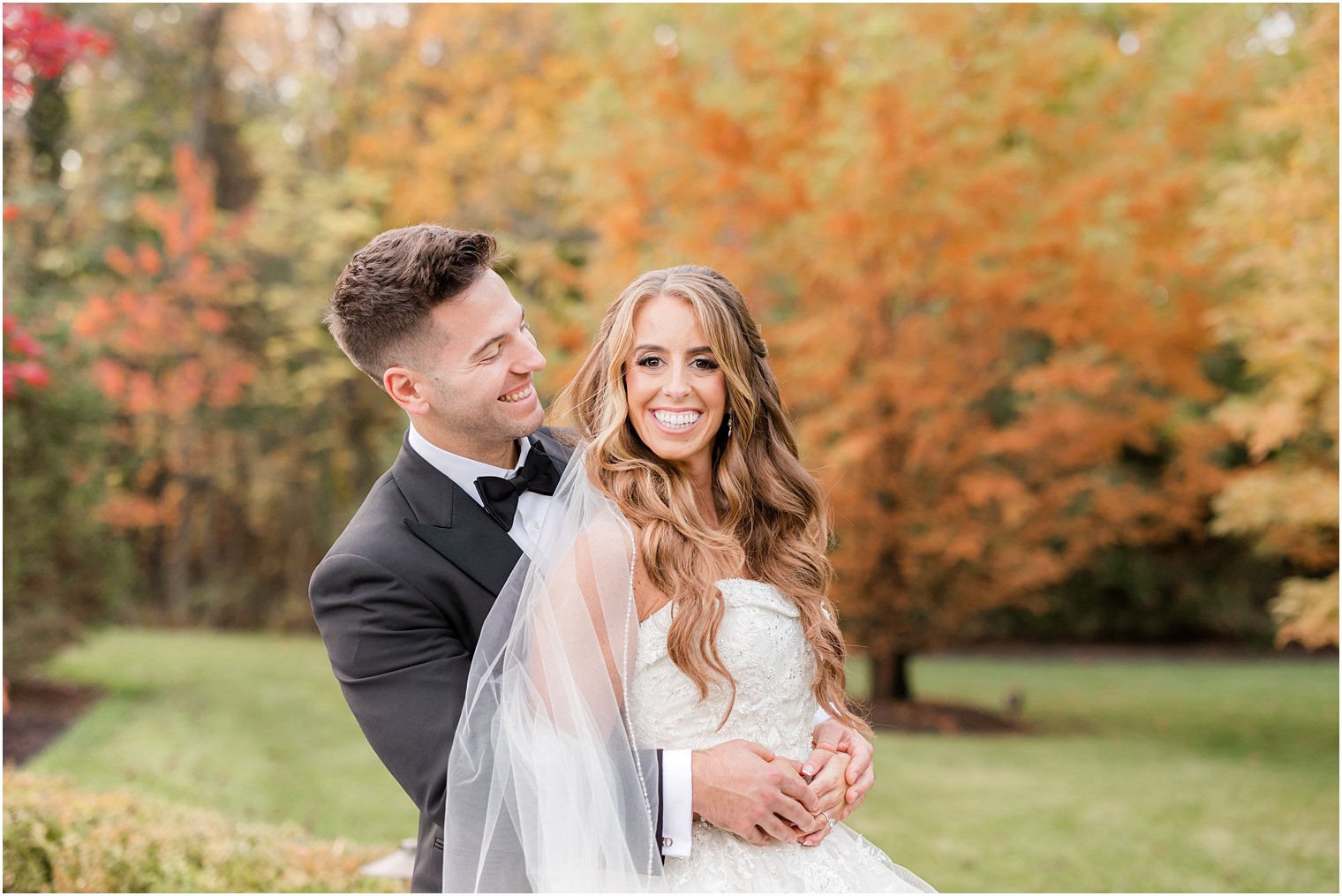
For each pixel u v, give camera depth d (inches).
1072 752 328.2
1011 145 346.0
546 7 526.9
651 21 333.4
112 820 177.3
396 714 74.6
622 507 80.4
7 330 182.4
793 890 77.3
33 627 335.0
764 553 86.1
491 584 79.4
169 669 419.2
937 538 353.7
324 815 227.9
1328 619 279.6
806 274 343.3
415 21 573.9
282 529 653.3
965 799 260.2
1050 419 350.9
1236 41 356.5
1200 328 362.0
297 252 557.3
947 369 346.3
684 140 332.5
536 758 72.5
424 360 79.8
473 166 530.3
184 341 530.6
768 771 73.3
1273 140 332.8
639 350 83.1
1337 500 287.1
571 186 370.9
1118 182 328.2
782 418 89.8
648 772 73.6
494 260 83.0
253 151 586.6
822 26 330.0
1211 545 637.9
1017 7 327.9
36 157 373.4
